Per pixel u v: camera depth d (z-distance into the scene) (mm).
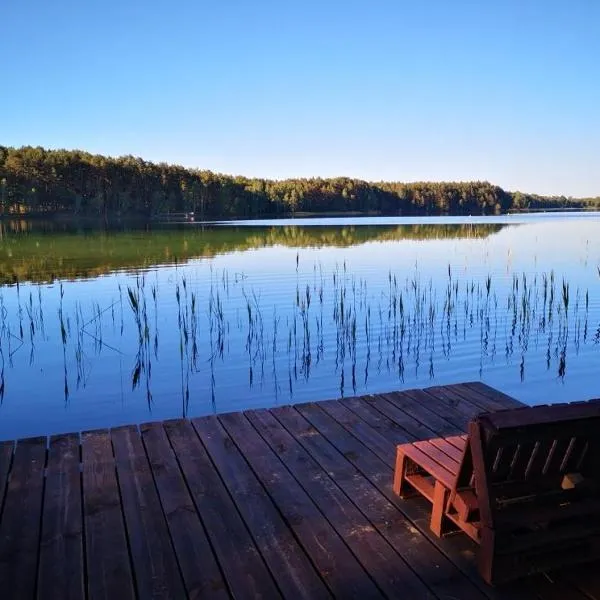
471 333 10453
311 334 10258
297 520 3307
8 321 11078
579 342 9914
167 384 7715
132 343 9695
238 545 3059
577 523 2850
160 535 3152
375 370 8352
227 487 3711
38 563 2898
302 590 2689
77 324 10109
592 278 16203
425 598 2639
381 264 19203
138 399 7180
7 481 3787
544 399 7336
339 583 2740
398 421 4898
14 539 3111
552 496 2818
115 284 14898
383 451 4285
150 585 2727
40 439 4488
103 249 24359
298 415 5039
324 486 3725
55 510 3418
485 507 2684
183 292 13859
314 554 2973
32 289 14172
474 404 5312
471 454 2795
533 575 2801
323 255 22156
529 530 3010
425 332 10516
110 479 3820
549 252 23219
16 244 26797
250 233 36281
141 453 4238
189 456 4188
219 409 6887
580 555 2832
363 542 3082
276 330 10438
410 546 3043
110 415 6691
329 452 4266
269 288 14516
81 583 2744
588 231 37875
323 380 7918
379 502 3514
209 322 11078
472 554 2963
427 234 34812
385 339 10016
